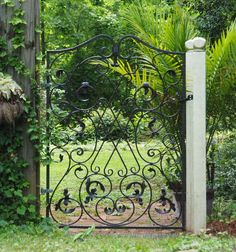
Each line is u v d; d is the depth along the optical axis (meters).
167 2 12.70
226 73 6.70
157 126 7.35
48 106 5.86
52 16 17.08
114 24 17.19
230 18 9.71
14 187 5.79
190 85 5.88
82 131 6.13
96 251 4.99
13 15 5.73
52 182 9.80
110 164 11.93
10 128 5.76
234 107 7.01
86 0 17.94
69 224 5.96
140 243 5.32
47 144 5.79
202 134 5.84
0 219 5.74
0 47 5.73
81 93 6.15
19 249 5.01
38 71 5.84
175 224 6.33
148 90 6.16
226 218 6.27
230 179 7.56
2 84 5.35
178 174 6.75
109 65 6.32
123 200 8.16
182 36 6.71
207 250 5.01
